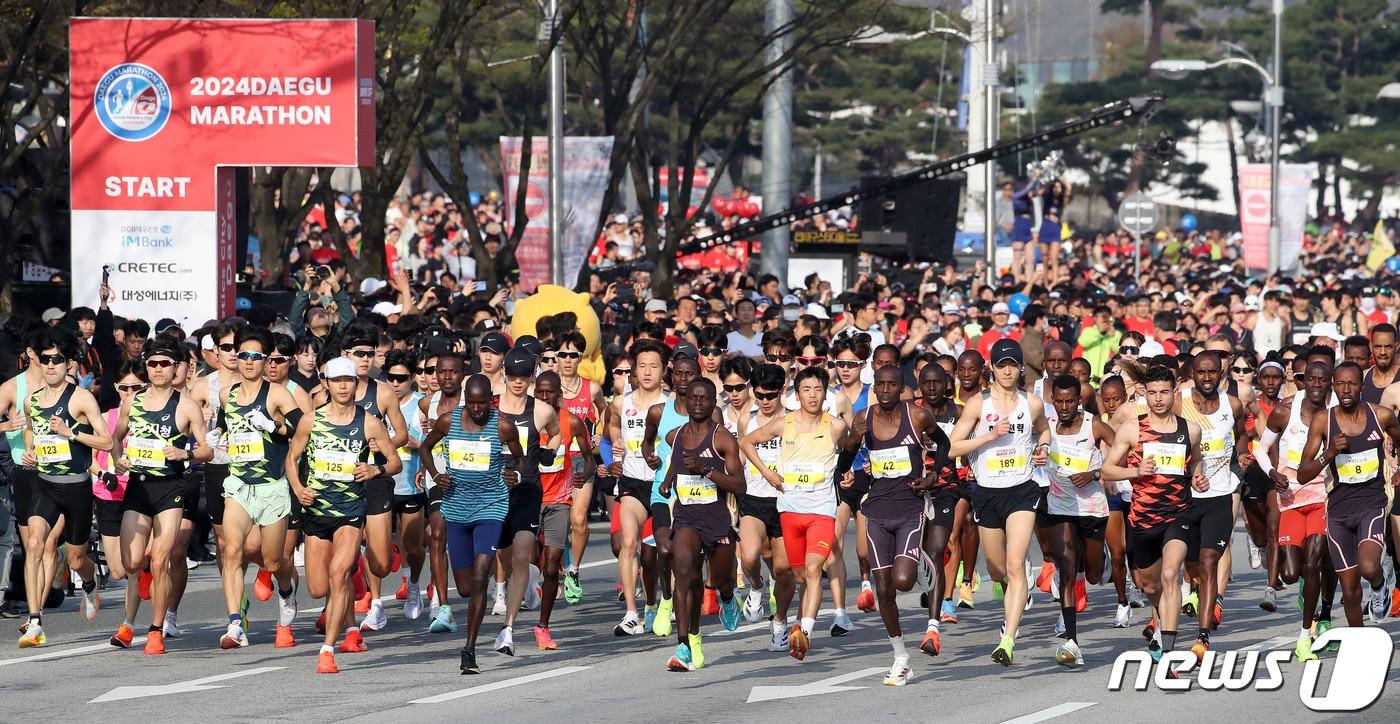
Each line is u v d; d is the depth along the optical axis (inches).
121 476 1450.5
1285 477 1469.0
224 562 1403.8
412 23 3203.7
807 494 1318.9
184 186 2223.2
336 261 3299.7
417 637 1491.1
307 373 1524.4
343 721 1122.7
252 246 3358.8
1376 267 5359.3
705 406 1298.0
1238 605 1690.5
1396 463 1480.1
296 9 2704.2
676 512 1318.9
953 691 1239.5
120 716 1137.4
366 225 2854.3
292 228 3021.7
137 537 1382.9
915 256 3609.7
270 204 2999.5
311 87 2215.8
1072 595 1344.7
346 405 1337.4
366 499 1401.3
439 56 2780.5
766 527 1400.1
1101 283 3718.0
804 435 1320.1
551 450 1350.9
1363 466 1314.0
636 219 4817.9
